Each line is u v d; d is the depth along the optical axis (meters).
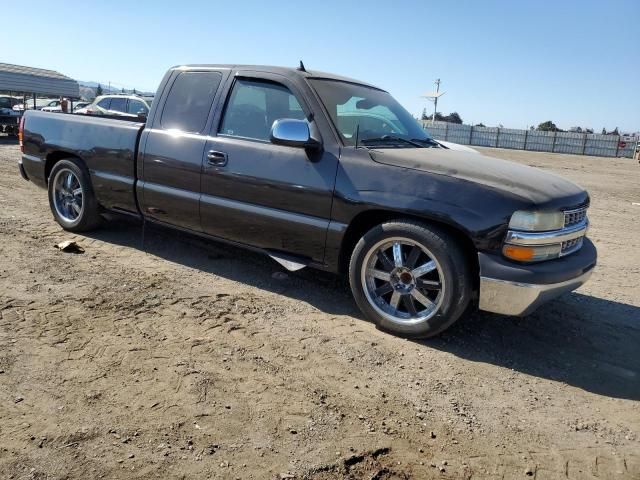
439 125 49.56
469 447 2.76
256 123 4.60
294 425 2.81
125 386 3.04
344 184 4.04
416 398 3.18
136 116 6.14
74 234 6.07
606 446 2.86
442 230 3.76
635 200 13.10
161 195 5.09
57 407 2.81
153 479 2.34
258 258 5.57
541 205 3.58
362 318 4.29
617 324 4.53
